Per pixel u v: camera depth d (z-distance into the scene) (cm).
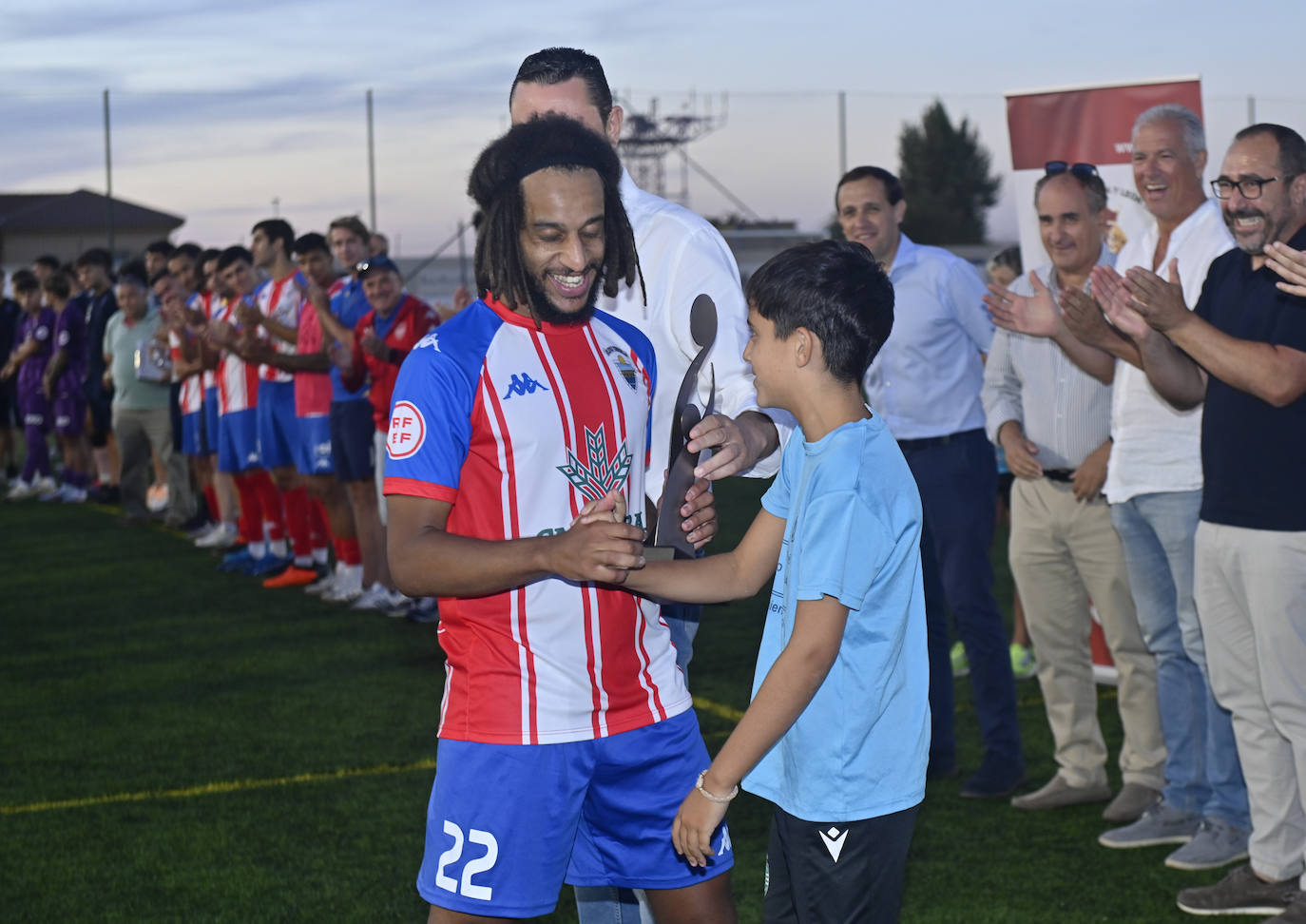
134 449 1095
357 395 731
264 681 622
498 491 230
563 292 232
